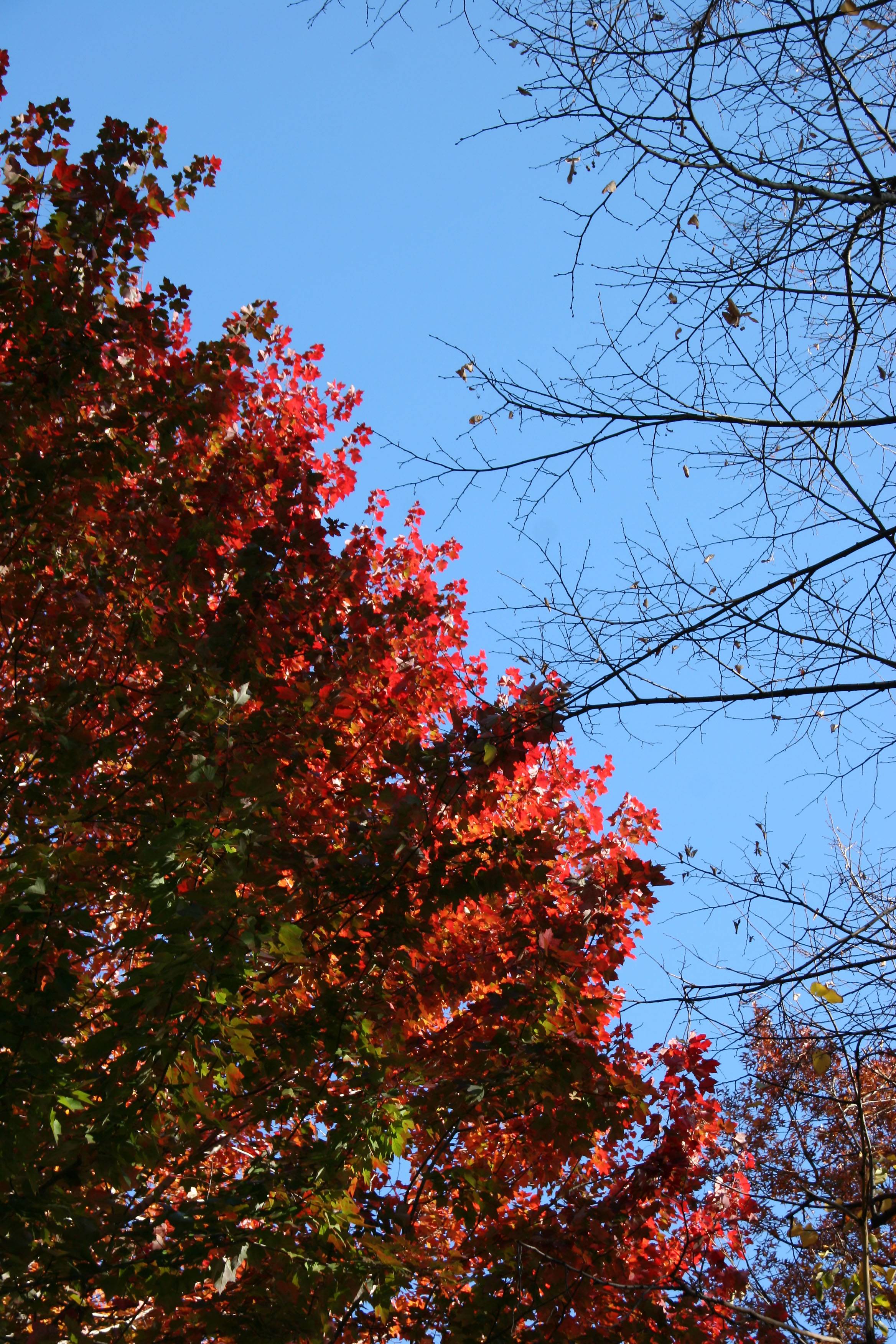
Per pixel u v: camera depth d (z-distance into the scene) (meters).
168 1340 4.14
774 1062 4.02
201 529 5.50
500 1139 6.10
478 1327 4.61
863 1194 3.58
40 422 5.73
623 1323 4.79
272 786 4.32
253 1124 4.85
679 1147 5.40
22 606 5.53
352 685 5.92
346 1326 4.74
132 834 5.15
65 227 5.63
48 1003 3.94
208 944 3.95
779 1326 3.86
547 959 5.36
